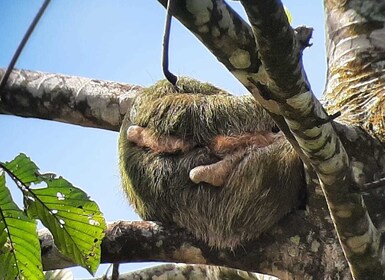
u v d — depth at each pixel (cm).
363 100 873
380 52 916
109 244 802
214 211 841
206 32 550
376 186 659
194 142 888
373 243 691
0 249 679
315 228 799
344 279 771
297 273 795
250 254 815
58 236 702
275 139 866
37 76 972
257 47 546
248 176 839
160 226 825
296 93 580
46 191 681
